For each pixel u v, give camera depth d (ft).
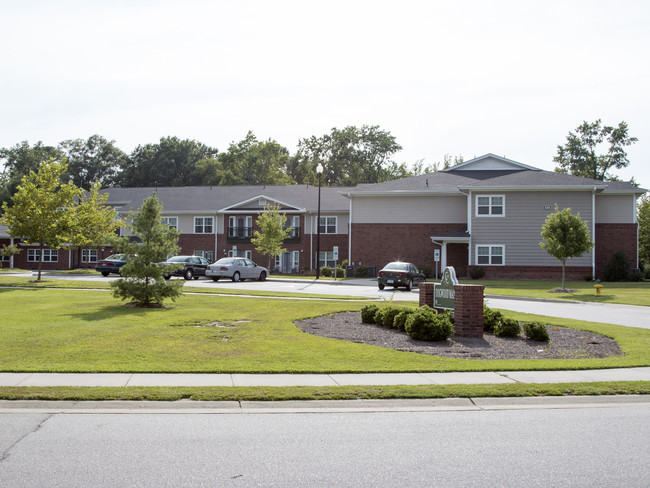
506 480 16.76
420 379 29.91
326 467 17.70
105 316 51.21
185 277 117.08
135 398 25.26
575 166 226.99
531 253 124.77
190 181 292.81
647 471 17.61
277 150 318.24
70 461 17.95
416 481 16.62
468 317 45.44
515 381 29.73
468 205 127.65
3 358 33.09
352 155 298.35
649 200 192.85
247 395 25.81
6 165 315.37
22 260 177.47
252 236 164.35
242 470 17.35
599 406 26.00
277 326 47.21
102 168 313.94
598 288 88.69
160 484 16.16
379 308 51.93
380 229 139.95
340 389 27.14
